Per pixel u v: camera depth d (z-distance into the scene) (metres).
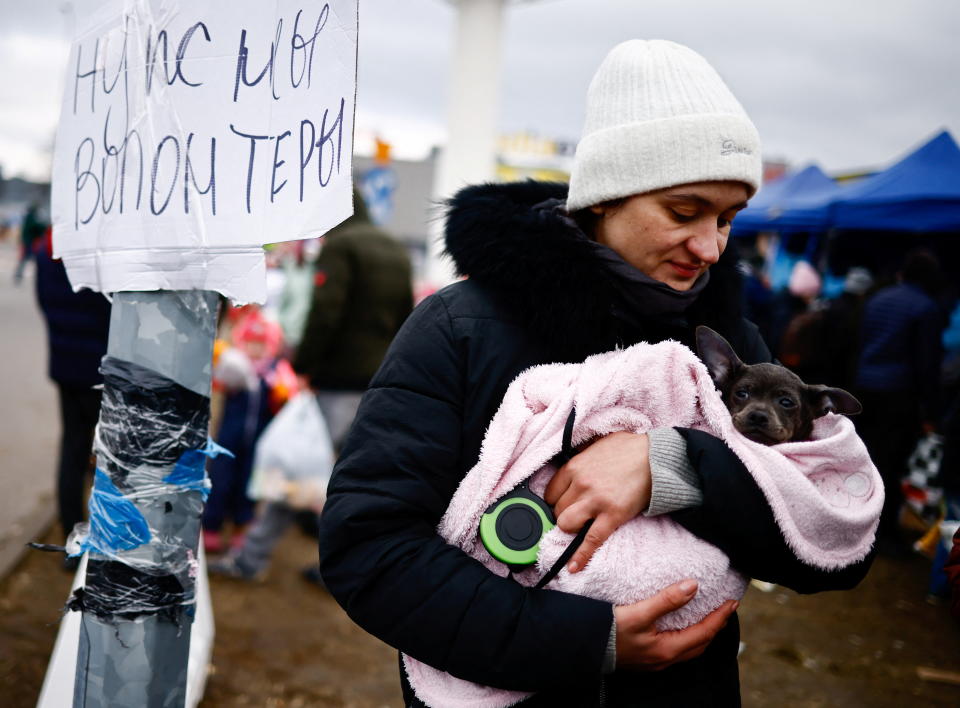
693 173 1.28
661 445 1.26
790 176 10.60
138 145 1.41
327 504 1.30
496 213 1.37
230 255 1.30
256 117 1.28
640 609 1.19
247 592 4.29
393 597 1.22
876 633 4.33
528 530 1.25
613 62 1.37
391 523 1.25
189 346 1.37
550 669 1.18
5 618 3.66
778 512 1.23
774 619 4.45
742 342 1.63
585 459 1.28
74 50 1.58
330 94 1.17
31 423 7.58
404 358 1.33
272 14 1.27
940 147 7.93
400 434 1.29
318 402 4.49
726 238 1.40
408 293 4.58
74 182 1.56
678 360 1.34
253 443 4.77
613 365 1.31
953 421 4.92
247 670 3.45
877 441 5.56
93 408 4.30
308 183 1.20
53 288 4.09
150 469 1.35
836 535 1.27
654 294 1.37
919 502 5.82
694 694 1.32
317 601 4.26
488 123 9.33
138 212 1.40
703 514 1.24
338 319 4.34
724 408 1.32
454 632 1.20
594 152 1.35
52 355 4.16
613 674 1.29
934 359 5.46
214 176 1.32
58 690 2.48
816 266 9.66
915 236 8.79
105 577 1.35
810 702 3.55
